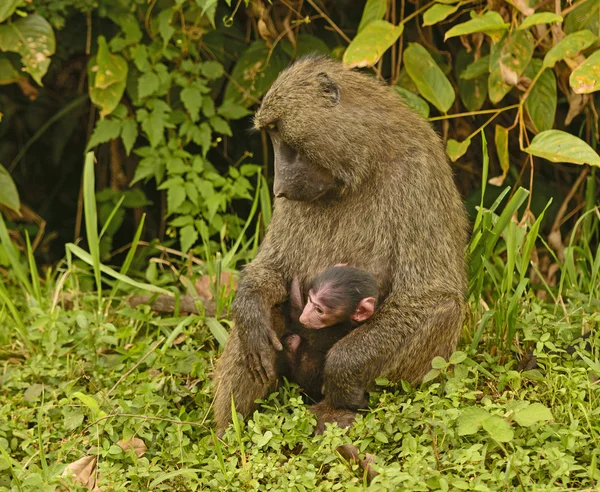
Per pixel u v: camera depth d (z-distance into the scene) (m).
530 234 8.34
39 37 10.61
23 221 13.30
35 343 9.30
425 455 6.25
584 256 9.82
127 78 11.55
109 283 10.47
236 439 6.80
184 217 11.05
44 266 12.45
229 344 7.76
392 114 7.50
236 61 11.89
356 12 11.77
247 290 7.50
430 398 6.91
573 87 8.48
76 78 13.00
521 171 10.60
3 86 13.11
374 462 6.26
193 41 11.50
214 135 12.62
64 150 13.59
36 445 7.33
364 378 7.13
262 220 11.23
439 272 7.35
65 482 6.30
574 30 9.34
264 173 12.39
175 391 7.91
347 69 7.68
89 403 6.84
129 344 8.96
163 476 6.21
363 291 7.12
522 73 9.31
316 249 7.63
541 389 7.21
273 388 7.66
